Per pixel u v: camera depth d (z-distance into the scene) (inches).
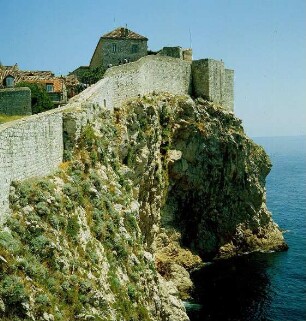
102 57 3341.5
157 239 2854.3
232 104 3858.3
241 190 3432.6
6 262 905.5
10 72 2630.4
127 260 1406.3
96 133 1656.0
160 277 2230.6
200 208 3228.3
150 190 2554.1
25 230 1025.5
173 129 2859.3
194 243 3193.9
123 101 2343.8
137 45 3398.1
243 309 2447.1
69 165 1435.8
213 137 3159.5
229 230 3378.4
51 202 1151.0
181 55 3617.1
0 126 1052.5
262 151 3750.0
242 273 2965.1
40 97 2122.3
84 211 1318.9
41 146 1258.0
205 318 2341.3
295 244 3654.0
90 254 1210.0
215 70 3481.8
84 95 1793.8
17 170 1086.4
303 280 2832.2
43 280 981.8
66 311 1001.5
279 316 2374.5
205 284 2778.1
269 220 3612.2
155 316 1512.1
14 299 871.7
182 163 2913.4
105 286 1206.3
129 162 2153.1
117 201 1566.2
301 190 7012.8
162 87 2972.4
